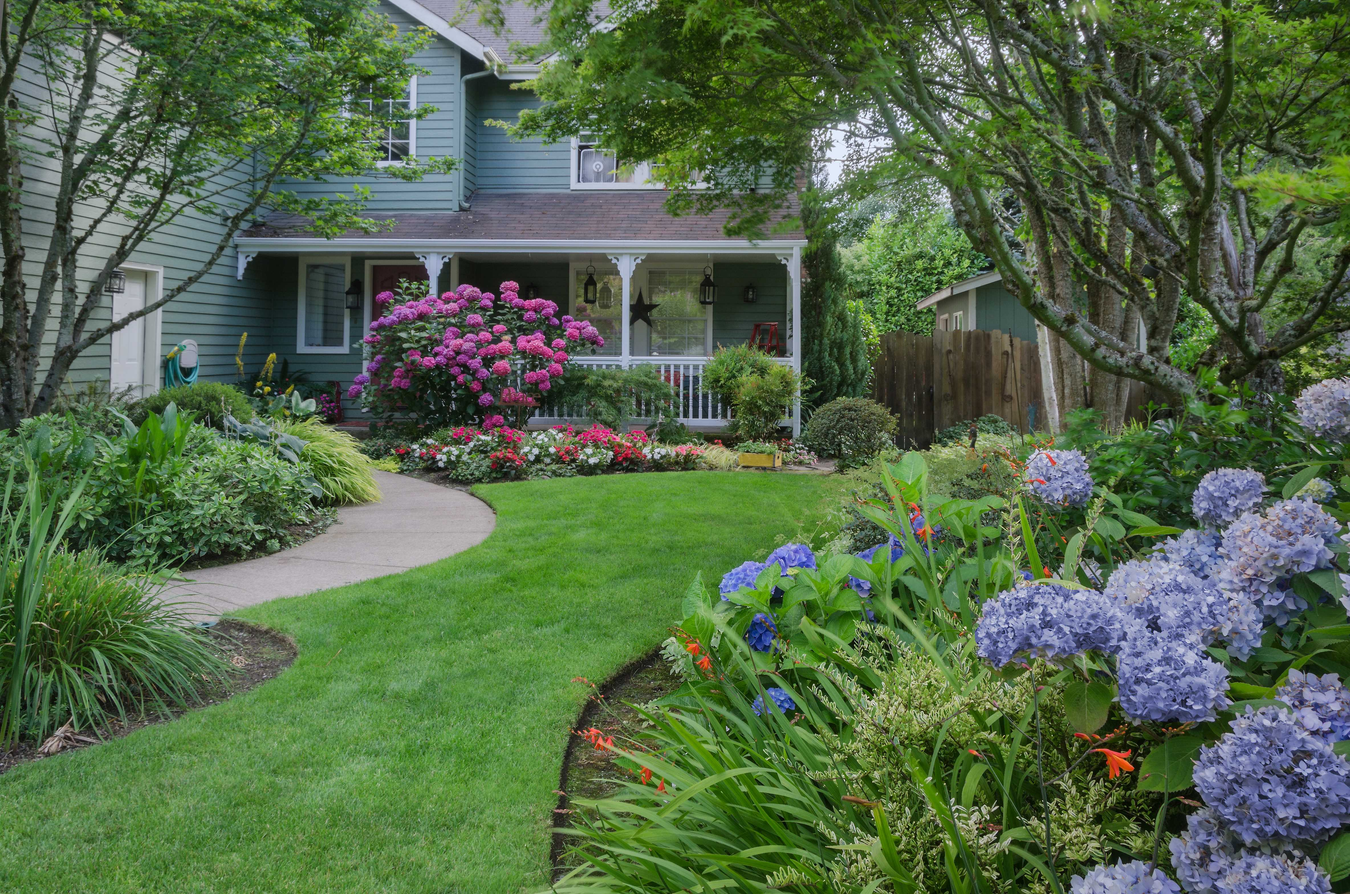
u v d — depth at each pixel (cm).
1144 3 294
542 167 1475
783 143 367
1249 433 270
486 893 228
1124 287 431
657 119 367
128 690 343
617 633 421
